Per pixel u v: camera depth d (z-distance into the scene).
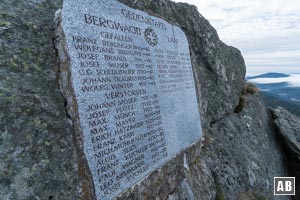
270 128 11.26
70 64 2.71
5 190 1.97
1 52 2.44
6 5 2.79
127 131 3.38
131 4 4.93
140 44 4.07
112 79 3.25
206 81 7.73
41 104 2.46
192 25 7.49
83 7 3.01
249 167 7.50
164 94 4.57
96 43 3.10
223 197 5.70
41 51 2.75
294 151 10.73
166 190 4.09
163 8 6.24
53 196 2.29
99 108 2.96
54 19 2.81
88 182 2.69
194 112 5.86
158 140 4.11
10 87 2.31
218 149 6.77
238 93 9.59
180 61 5.57
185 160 4.96
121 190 3.10
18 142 2.17
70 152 2.57
